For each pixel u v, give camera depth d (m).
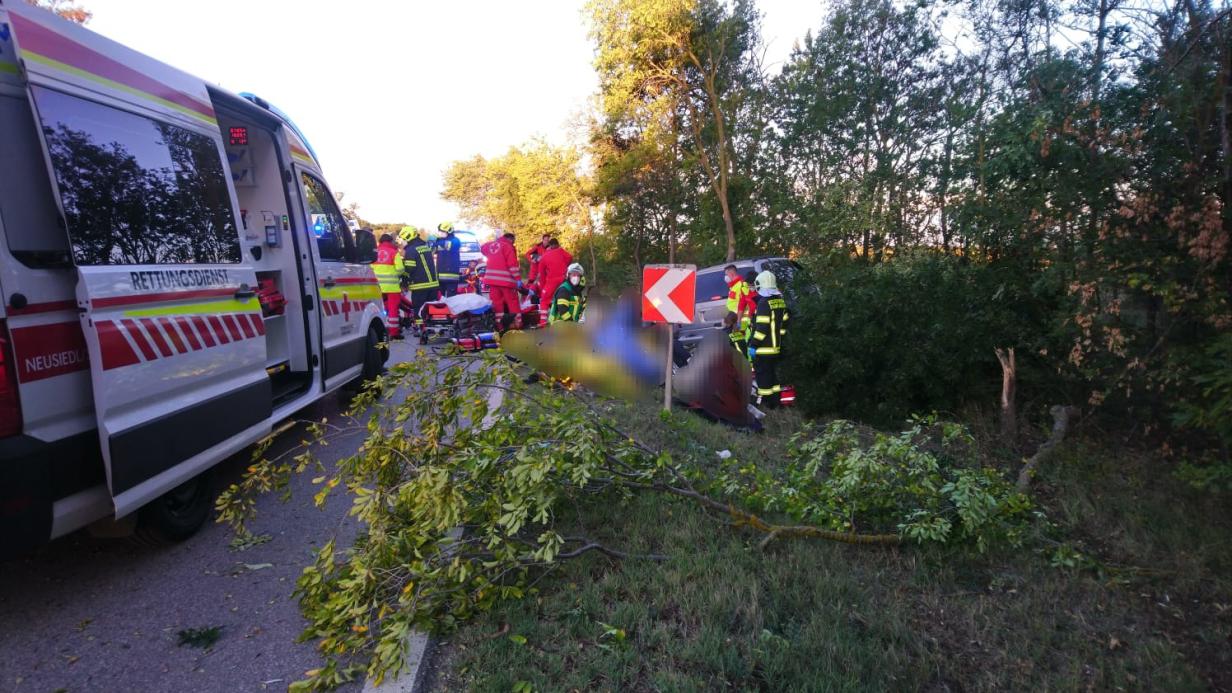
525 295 14.07
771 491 4.54
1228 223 4.80
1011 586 3.73
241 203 6.04
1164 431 5.85
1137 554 4.10
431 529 3.52
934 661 3.00
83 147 3.44
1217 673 3.02
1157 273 5.10
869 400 7.62
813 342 7.68
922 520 4.00
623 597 3.45
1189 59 4.95
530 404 4.11
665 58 20.72
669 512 4.37
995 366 7.26
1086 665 3.03
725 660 2.90
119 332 3.52
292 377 6.31
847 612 3.36
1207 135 4.93
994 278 7.07
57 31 3.36
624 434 4.42
